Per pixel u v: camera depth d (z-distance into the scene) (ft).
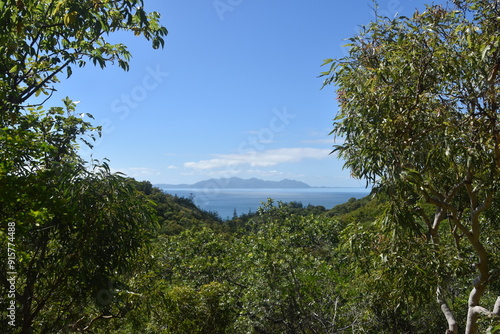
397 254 16.76
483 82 15.84
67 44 20.10
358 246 18.15
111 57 21.34
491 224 23.20
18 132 13.34
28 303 16.66
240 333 29.48
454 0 16.11
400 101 16.38
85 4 15.11
